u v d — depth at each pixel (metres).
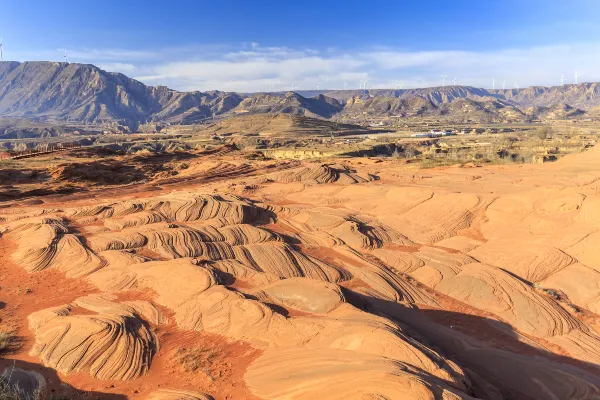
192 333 16.55
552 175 41.09
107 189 48.78
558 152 104.12
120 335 15.50
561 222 29.33
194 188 47.50
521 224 30.75
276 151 123.75
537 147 114.31
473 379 14.84
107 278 21.33
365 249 29.00
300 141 192.25
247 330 16.27
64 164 57.59
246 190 43.91
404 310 20.88
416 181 46.31
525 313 21.55
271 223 33.66
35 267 23.16
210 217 32.06
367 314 16.61
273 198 41.94
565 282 24.41
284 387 12.52
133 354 14.73
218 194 37.09
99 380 13.64
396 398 10.84
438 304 22.67
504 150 110.75
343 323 15.55
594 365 17.95
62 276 22.31
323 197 41.09
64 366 14.17
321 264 25.14
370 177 49.41
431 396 10.77
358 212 37.06
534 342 19.36
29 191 44.31
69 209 33.25
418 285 24.55
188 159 76.50
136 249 24.70
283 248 25.83
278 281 20.48
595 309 22.39
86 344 15.00
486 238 30.56
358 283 23.86
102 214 31.62
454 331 19.66
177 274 20.64
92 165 59.97
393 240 31.08
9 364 14.24
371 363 12.52
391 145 135.88
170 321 17.44
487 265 26.06
